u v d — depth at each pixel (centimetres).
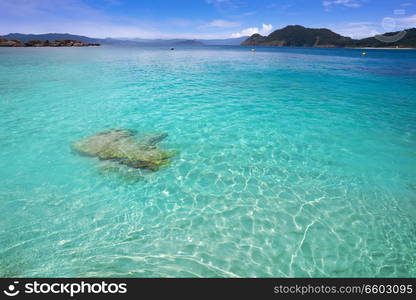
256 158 729
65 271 377
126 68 2677
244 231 464
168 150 764
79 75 2095
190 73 2394
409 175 649
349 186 602
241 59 4353
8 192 554
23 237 434
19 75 2041
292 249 427
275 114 1116
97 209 510
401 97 1469
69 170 643
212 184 606
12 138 823
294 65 3406
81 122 977
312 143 827
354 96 1492
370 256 416
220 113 1118
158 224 475
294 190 587
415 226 483
